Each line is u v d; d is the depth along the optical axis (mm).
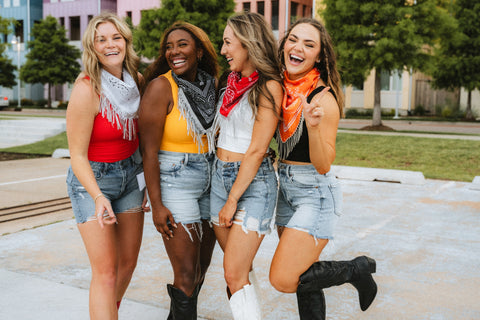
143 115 2496
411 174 8602
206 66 2770
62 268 3928
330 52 2416
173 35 2561
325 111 2326
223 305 3291
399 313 3184
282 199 2596
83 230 2480
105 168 2555
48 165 10312
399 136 14492
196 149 2588
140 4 39438
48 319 3010
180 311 2547
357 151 12875
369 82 31734
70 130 2414
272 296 3451
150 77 2729
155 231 5164
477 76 25109
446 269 4062
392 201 6906
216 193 2553
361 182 8617
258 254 4402
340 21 19750
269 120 2340
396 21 19156
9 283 3590
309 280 2453
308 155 2406
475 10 24984
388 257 4363
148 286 3602
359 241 4852
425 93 32312
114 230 2559
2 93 46750
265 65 2354
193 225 2576
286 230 2432
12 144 15312
